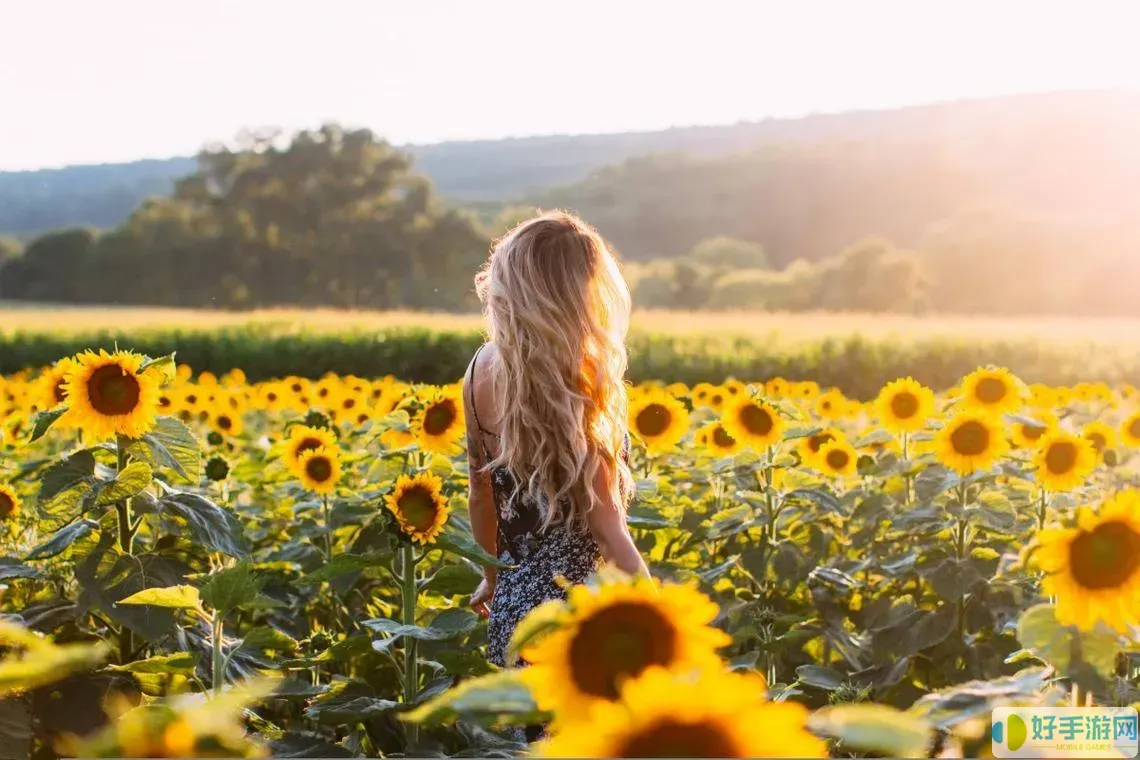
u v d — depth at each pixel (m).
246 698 1.08
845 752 2.29
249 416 10.21
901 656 4.00
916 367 22.59
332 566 2.80
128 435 3.01
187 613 2.99
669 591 1.17
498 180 146.12
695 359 22.56
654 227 122.00
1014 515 4.23
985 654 3.97
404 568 2.88
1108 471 6.33
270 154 82.88
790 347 23.11
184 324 30.98
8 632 1.14
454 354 23.44
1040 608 1.60
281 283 78.69
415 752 2.62
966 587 4.01
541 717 1.15
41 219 127.50
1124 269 84.19
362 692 2.84
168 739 1.02
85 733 2.56
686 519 4.89
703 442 5.53
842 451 5.49
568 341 2.76
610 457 2.80
